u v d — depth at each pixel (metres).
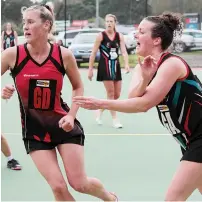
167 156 9.13
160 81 4.51
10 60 5.27
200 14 33.38
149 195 6.91
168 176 7.85
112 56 11.24
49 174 5.20
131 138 10.70
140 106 4.50
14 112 14.18
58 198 5.23
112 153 9.34
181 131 4.77
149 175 7.90
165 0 33.84
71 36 32.25
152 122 12.68
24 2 32.00
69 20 33.81
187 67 4.61
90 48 29.31
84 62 29.55
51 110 5.38
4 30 25.36
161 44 4.73
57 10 33.22
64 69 5.37
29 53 5.26
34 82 5.29
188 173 4.59
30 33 5.16
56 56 5.30
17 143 10.12
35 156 5.32
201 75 24.55
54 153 5.40
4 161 8.61
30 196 6.87
